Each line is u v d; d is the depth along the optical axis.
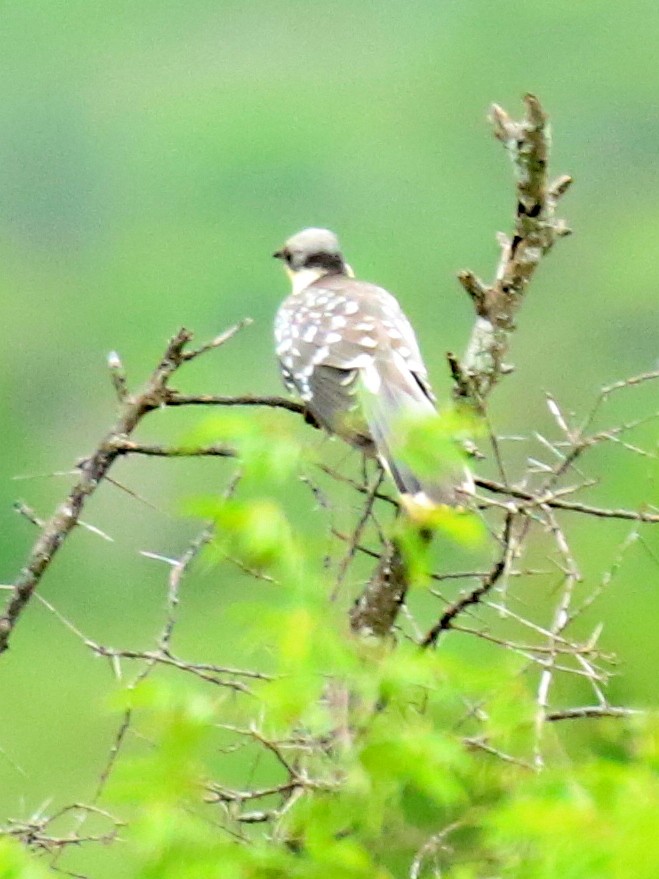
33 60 39.09
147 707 7.48
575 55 37.91
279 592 7.57
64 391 31.55
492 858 8.07
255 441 7.63
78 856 9.12
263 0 40.66
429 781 7.44
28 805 14.07
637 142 36.50
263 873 7.46
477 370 10.25
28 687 18.94
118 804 7.65
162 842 7.30
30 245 37.06
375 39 40.06
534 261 10.25
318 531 8.06
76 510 9.48
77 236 37.28
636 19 37.00
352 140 37.66
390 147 37.56
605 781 7.05
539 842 7.01
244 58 40.03
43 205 37.84
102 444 9.45
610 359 30.08
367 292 12.38
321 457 8.17
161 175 37.72
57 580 23.55
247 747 9.19
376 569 9.85
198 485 17.47
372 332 11.66
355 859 7.44
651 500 10.92
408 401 10.89
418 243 36.25
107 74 39.47
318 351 11.59
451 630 9.88
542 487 9.43
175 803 7.36
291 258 13.95
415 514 8.09
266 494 7.72
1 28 38.91
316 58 39.31
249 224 36.75
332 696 7.65
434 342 32.12
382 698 7.73
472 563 12.41
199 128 37.81
